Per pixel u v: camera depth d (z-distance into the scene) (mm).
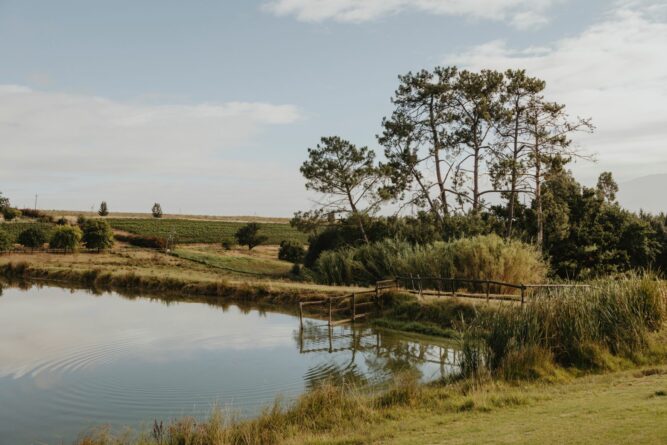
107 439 10727
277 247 88250
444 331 21641
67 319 26875
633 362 13523
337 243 44469
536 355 13141
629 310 14859
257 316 27734
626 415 8070
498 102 39906
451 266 27922
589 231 38188
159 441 10148
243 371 16906
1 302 33469
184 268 56031
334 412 10547
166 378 16031
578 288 16016
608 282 16531
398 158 42281
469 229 36969
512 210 38688
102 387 15125
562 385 11828
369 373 16516
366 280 34188
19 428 11992
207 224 109562
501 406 10109
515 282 27031
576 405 9367
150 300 34406
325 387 11578
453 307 23219
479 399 10422
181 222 109938
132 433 11430
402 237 39375
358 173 42281
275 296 32156
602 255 37031
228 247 82000
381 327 23828
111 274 43656
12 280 48094
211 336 22484
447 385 12531
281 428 9914
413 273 29953
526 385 12016
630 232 39750
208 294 35875
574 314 14477
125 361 18281
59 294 37844
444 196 41594
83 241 73688
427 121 41812
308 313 28328
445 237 37562
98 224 71688
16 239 75188
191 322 25922
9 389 14977
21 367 17359
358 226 43000
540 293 15906
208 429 9992
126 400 13953
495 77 39312
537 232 38406
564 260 37344
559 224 37188
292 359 18516
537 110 38750
